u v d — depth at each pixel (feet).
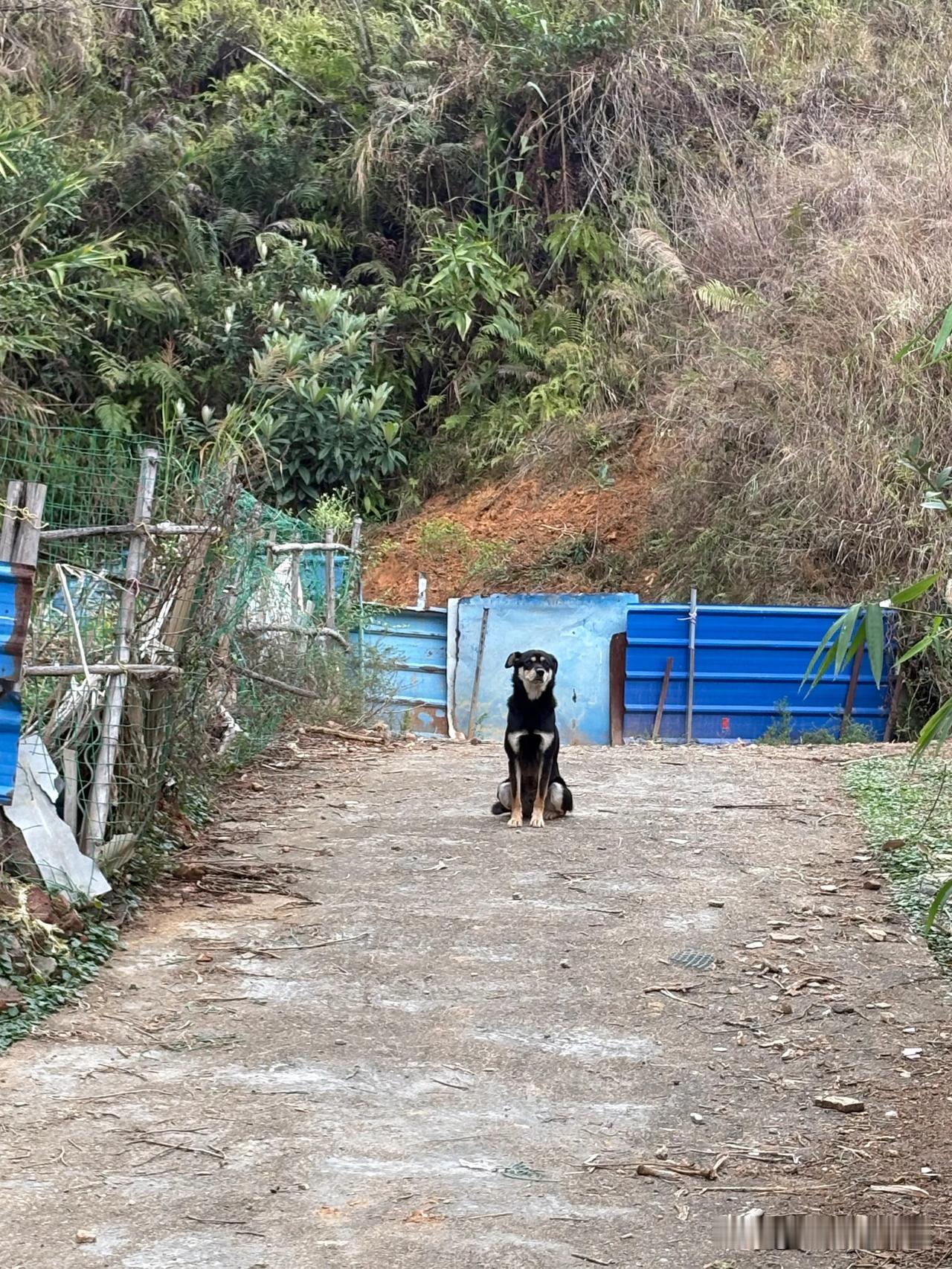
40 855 17.95
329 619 38.93
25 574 16.49
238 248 63.00
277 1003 15.84
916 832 23.66
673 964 17.49
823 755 33.73
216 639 25.96
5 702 16.49
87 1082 13.48
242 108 65.31
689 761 32.94
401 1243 10.38
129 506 21.54
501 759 33.09
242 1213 10.82
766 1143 12.53
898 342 46.57
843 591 45.78
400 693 46.29
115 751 19.48
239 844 23.06
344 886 20.74
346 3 70.23
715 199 57.67
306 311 58.13
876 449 45.55
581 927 18.92
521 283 61.26
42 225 42.57
